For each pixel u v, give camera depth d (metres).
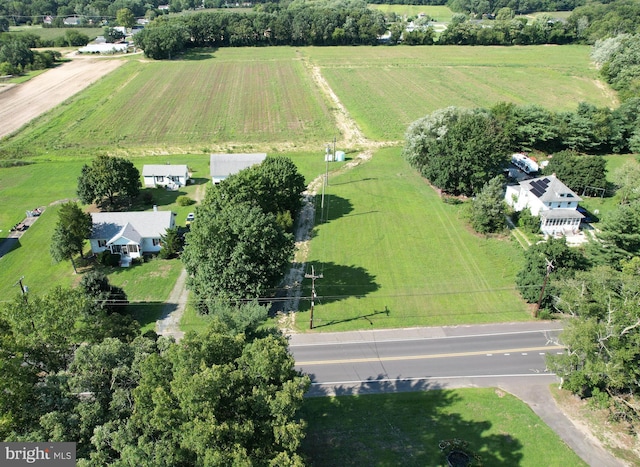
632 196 85.00
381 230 82.88
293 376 36.25
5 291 67.00
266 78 175.75
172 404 31.73
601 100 153.12
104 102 149.75
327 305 64.25
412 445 43.97
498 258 74.50
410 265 73.00
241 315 49.09
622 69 160.75
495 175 92.81
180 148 119.75
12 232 81.88
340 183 101.19
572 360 46.12
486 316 62.25
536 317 62.09
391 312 62.94
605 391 47.28
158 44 195.12
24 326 38.19
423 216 87.50
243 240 59.47
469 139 90.12
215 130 130.75
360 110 145.75
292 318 61.72
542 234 80.88
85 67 190.38
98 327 43.62
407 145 102.00
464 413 47.72
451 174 91.56
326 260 74.38
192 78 174.88
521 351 56.34
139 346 38.94
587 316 47.66
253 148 120.19
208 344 35.06
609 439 45.09
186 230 81.12
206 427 29.80
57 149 117.12
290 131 130.62
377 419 46.84
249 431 31.50
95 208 90.00
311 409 47.88
